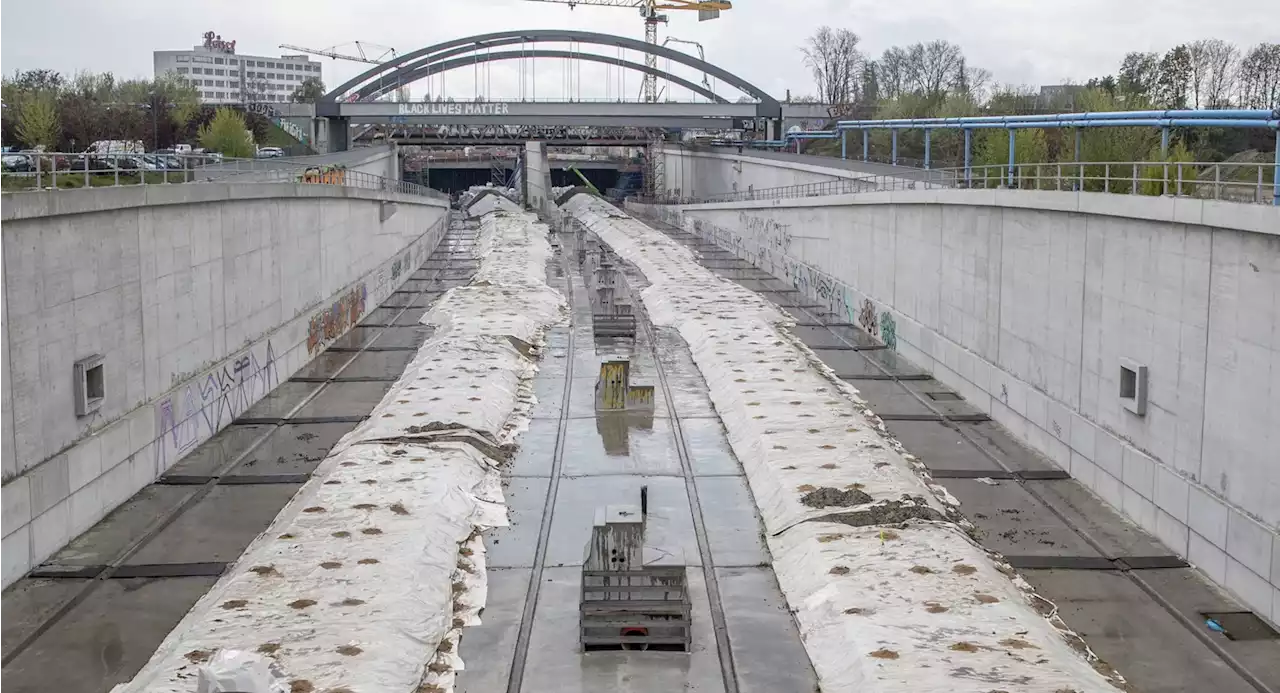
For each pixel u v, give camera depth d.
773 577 21.47
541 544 23.17
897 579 19.69
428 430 29.47
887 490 24.75
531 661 18.03
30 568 21.52
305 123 101.75
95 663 17.97
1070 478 28.17
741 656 18.16
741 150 103.19
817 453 27.55
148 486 27.00
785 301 59.69
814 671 17.56
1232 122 25.08
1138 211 24.77
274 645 16.95
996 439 31.77
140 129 65.00
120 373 26.12
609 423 32.91
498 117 98.50
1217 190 23.58
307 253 43.47
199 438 30.62
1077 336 28.42
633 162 161.00
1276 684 17.42
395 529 21.97
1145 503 24.38
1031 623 17.97
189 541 23.31
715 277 65.19
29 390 21.78
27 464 21.72
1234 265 21.25
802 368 38.41
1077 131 35.12
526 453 29.89
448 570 20.89
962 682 15.78
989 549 23.03
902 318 43.97
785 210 68.06
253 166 45.31
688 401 35.75
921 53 140.75
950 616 18.09
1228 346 21.44
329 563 20.17
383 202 58.97
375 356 43.66
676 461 29.19
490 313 49.16
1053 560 22.55
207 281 32.06
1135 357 25.30
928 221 41.09
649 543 23.19
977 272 35.94
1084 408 27.98
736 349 41.59
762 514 24.83
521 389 36.72
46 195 22.11
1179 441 23.30
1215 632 19.31
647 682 17.33
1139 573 22.02
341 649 16.91
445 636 18.67
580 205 131.12
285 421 33.38
